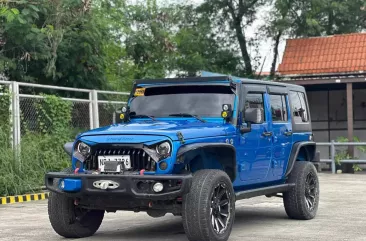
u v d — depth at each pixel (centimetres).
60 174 773
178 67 2672
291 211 1007
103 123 1777
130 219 1054
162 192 725
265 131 919
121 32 2356
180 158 740
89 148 774
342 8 2667
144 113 902
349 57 2414
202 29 2769
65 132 1560
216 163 832
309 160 1090
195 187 737
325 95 2612
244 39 2820
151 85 916
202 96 884
